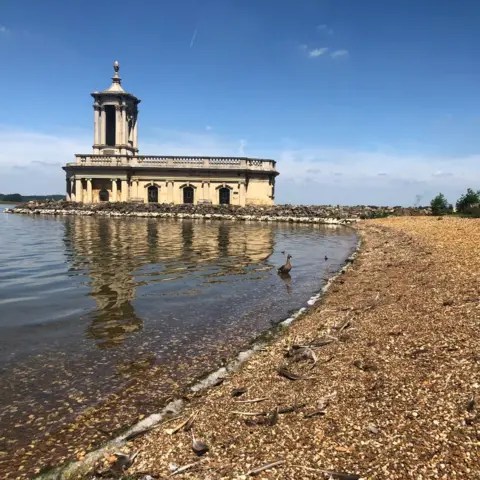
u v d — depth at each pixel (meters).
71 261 19.31
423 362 6.85
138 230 36.91
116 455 5.32
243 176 68.81
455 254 16.92
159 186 69.50
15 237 29.66
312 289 14.87
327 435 5.23
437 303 10.12
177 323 10.68
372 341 8.31
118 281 15.23
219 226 44.88
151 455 5.31
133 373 7.78
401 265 16.66
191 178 69.25
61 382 7.36
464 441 4.70
